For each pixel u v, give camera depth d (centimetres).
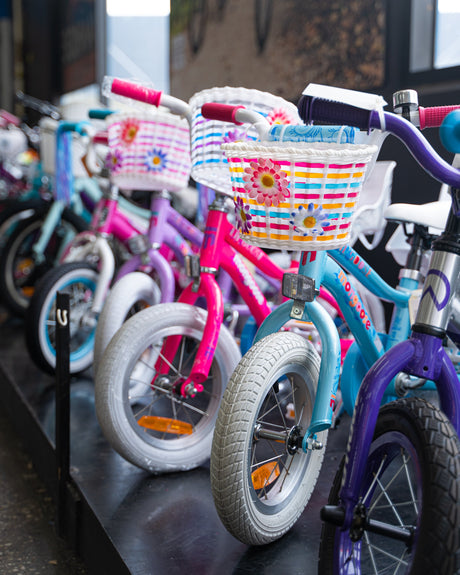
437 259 116
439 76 266
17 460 244
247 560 142
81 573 172
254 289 193
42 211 359
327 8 306
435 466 100
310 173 118
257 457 189
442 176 107
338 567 119
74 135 319
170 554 143
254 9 349
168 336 187
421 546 98
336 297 166
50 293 257
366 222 217
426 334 114
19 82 664
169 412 227
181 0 411
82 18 545
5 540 189
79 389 258
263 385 139
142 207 348
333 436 214
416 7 274
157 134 198
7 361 298
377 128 109
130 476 184
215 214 180
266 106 162
